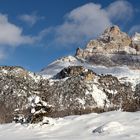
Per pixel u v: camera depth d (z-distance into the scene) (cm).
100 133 2464
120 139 2223
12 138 2622
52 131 2759
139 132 2372
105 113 3197
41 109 3200
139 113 3069
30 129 2914
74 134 2561
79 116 3139
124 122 2730
